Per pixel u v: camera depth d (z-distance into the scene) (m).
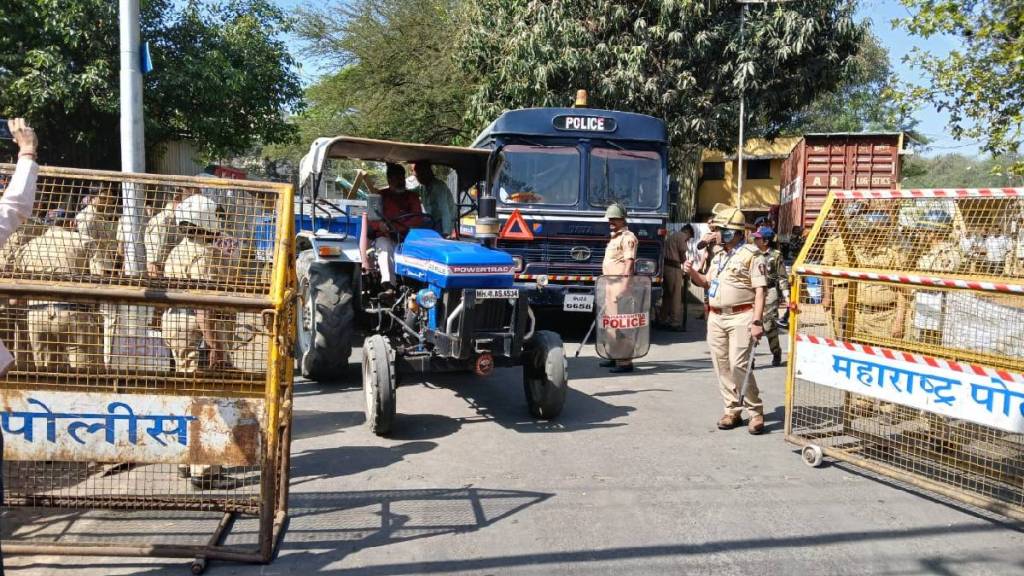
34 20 13.71
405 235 7.48
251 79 16.72
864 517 4.34
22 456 3.52
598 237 10.03
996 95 8.88
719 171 33.78
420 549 3.81
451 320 5.76
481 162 7.89
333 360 7.13
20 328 3.71
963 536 4.09
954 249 4.95
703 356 9.73
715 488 4.79
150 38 15.56
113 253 3.73
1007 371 4.19
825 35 14.16
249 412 3.58
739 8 14.16
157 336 3.82
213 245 3.72
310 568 3.59
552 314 12.40
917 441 5.36
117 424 3.53
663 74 14.21
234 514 4.12
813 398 6.94
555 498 4.56
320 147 7.26
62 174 3.55
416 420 6.30
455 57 16.95
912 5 9.06
